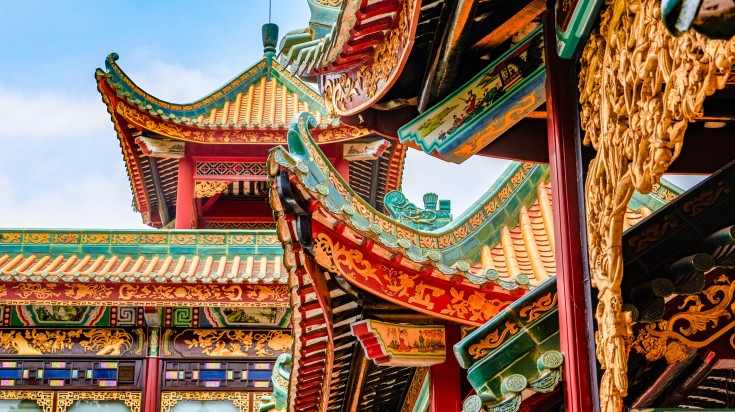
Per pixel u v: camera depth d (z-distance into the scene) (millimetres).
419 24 8445
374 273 10758
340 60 9086
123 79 26953
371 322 11039
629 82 5984
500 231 12398
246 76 30016
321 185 10211
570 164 7184
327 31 9844
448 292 11086
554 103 7340
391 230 11367
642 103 5812
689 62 5156
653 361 7457
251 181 29953
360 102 9203
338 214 10375
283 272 24047
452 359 11281
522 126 8984
